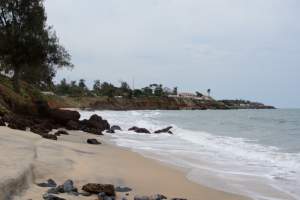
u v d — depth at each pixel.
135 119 59.34
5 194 7.80
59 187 9.16
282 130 37.16
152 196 9.60
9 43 39.91
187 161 16.67
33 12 42.00
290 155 18.38
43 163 11.62
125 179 11.73
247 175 13.49
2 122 21.88
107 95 162.88
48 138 20.53
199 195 10.47
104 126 35.22
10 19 41.78
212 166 15.38
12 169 9.51
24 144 14.42
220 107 199.12
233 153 19.33
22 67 42.94
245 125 45.66
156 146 22.77
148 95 185.38
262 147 22.12
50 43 43.91
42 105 33.66
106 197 8.76
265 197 10.46
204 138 28.38
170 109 177.88
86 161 14.05
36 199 8.14
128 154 18.09
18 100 34.59
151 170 13.87
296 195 10.67
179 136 30.48
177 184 11.73
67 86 152.12
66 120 33.09
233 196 10.49
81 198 8.62
